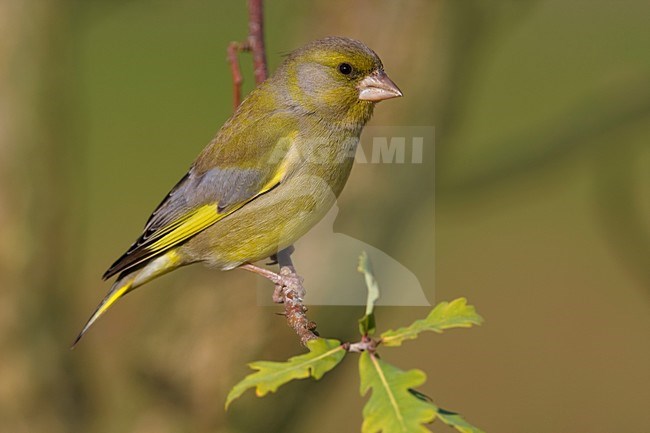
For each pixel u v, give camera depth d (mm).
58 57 12344
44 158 12188
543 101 22641
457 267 22281
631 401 18969
